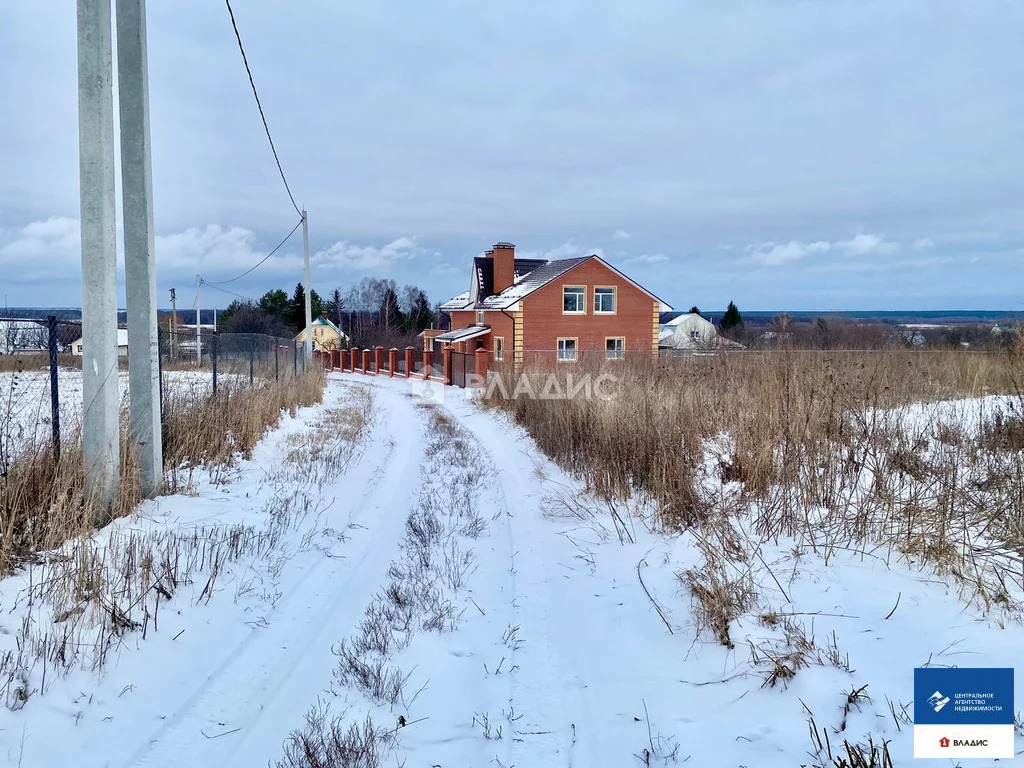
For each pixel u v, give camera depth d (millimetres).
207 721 3393
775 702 3223
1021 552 4188
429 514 7328
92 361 5945
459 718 3488
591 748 3174
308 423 14273
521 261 42031
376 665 3992
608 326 32281
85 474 5891
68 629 3893
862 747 2729
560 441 10312
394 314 73375
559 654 4164
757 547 5109
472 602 5023
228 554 5375
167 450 8164
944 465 5742
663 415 7875
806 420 6633
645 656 4004
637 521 6703
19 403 7582
